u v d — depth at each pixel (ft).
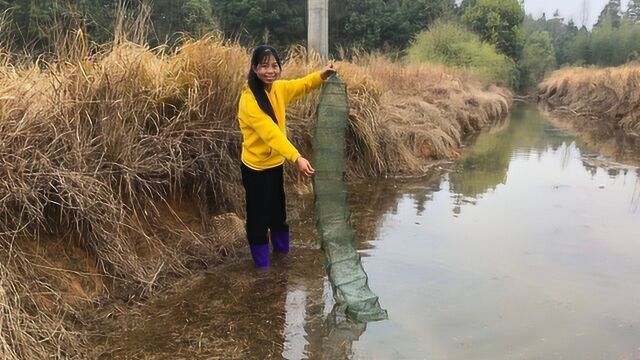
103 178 12.14
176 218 13.98
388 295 12.02
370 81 26.25
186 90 15.15
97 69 12.97
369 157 23.67
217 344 9.91
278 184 13.43
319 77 13.07
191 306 11.29
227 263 13.56
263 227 13.06
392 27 95.91
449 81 49.06
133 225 12.67
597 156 32.42
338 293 11.44
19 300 9.22
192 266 13.09
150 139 13.55
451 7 114.62
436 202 20.07
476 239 15.89
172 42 17.94
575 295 12.23
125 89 13.26
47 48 14.15
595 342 10.23
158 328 10.38
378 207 19.13
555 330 10.66
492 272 13.43
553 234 16.48
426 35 78.02
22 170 10.66
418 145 28.66
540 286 12.67
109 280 11.48
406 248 14.99
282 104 12.87
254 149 12.66
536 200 20.77
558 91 98.27
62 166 11.31
